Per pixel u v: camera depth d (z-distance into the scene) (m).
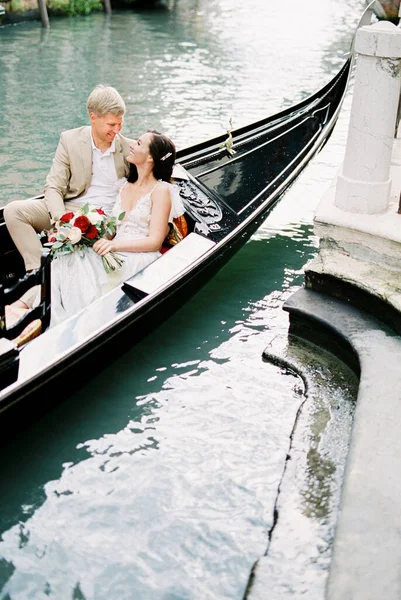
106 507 2.87
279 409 3.46
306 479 2.95
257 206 4.53
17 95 8.97
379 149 3.73
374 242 3.74
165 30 14.39
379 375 3.27
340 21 16.50
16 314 3.36
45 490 2.96
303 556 2.54
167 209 3.77
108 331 3.23
